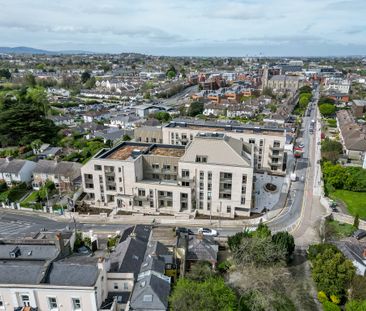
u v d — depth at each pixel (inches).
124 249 2576.3
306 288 2630.4
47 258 2308.1
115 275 2251.5
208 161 3720.5
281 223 3629.4
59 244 2362.2
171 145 4475.9
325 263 2508.6
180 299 2042.3
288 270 2829.7
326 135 7076.8
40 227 3599.9
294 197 4264.3
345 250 2866.6
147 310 2016.5
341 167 4667.8
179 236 3043.8
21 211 3964.1
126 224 3668.8
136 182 3900.1
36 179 4559.5
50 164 4603.8
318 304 2469.2
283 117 7869.1
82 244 3031.5
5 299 2025.1
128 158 3966.5
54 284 1998.0
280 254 2719.0
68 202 4060.0
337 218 3690.9
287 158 5693.9
